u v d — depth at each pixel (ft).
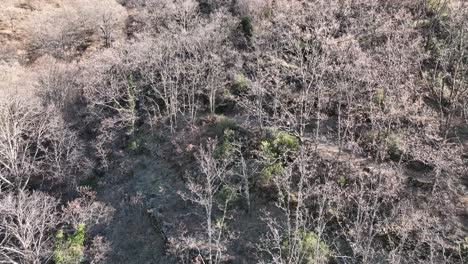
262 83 116.67
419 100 99.09
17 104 119.03
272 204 97.66
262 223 95.30
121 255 102.73
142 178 117.60
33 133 118.52
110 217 110.63
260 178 100.58
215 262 86.12
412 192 88.43
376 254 81.10
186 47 126.72
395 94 98.43
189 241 96.78
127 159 123.65
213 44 127.75
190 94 131.64
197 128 121.49
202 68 126.93
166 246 99.25
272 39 127.54
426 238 75.87
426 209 82.89
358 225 74.79
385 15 116.98
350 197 88.53
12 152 114.11
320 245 78.48
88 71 134.82
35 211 100.99
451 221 82.64
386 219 79.46
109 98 135.95
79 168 122.72
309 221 83.25
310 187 87.40
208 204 90.53
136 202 111.45
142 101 134.41
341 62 104.22
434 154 90.79
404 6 123.13
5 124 116.67
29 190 120.67
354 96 104.63
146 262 99.35
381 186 83.61
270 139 106.93
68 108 134.62
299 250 72.84
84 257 101.55
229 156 107.34
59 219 112.06
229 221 98.48
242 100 123.85
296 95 115.55
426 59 113.60
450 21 114.32
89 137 133.80
